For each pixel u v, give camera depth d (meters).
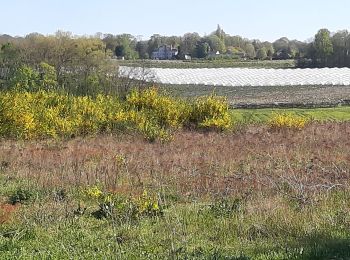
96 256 7.87
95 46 64.56
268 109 51.91
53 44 59.28
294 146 22.20
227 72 93.62
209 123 32.09
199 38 134.12
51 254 7.99
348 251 7.69
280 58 127.38
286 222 9.27
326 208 10.42
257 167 16.67
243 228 9.35
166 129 30.56
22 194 12.94
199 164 17.38
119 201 11.69
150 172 15.71
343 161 17.33
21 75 44.38
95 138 27.47
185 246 8.40
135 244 8.62
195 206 11.42
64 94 34.66
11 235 9.38
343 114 47.47
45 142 25.86
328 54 104.62
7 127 28.23
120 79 47.94
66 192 13.14
